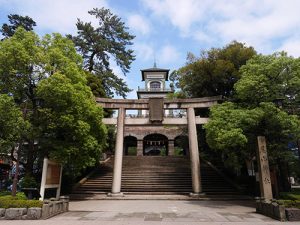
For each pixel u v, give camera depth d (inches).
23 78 582.2
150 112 834.2
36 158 692.1
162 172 962.1
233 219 384.2
